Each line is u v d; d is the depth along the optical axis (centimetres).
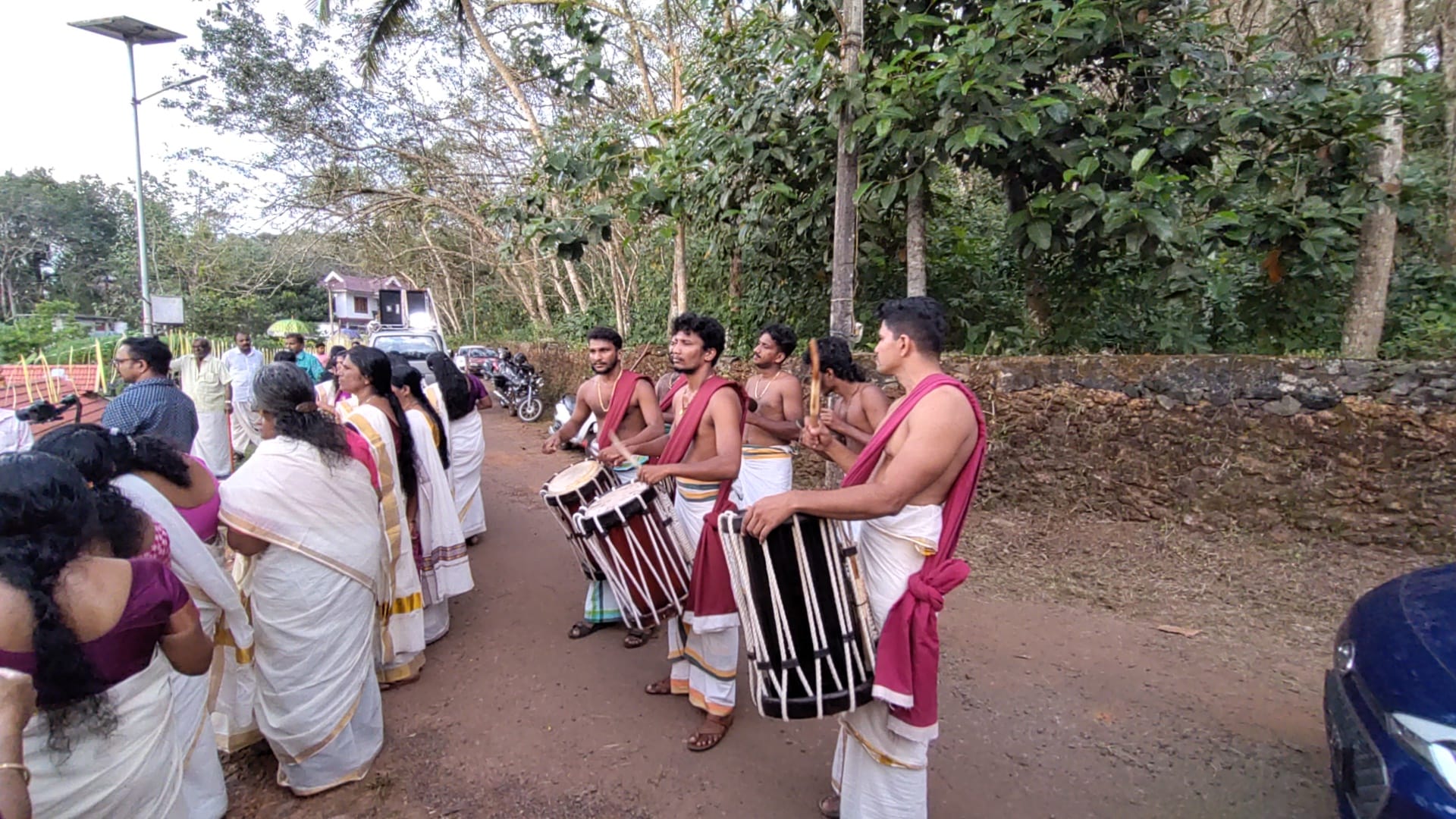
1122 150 507
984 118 485
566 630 413
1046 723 310
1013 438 590
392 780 279
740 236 645
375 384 350
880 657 202
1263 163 533
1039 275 668
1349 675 231
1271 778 271
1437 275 602
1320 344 606
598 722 317
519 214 658
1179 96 505
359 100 1343
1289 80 514
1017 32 503
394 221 1866
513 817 258
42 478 145
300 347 942
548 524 631
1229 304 645
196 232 1872
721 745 298
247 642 251
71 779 155
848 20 484
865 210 640
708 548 279
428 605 395
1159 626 401
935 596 199
